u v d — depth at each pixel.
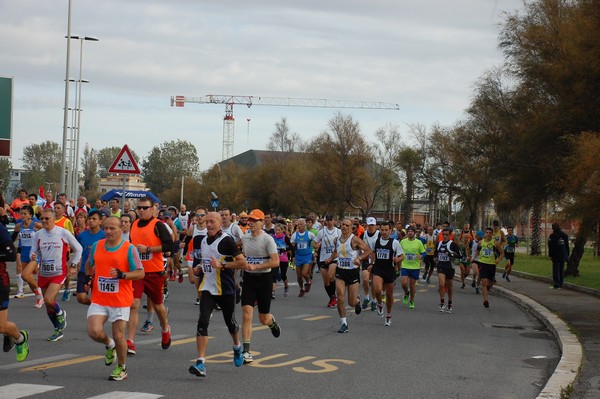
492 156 35.09
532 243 56.72
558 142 28.91
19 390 8.13
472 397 8.62
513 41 30.98
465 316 17.72
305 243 21.12
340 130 74.62
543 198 31.91
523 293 23.39
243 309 10.41
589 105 27.05
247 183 93.44
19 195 22.95
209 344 11.91
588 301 20.84
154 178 164.62
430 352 11.91
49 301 11.62
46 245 11.78
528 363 11.23
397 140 75.38
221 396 8.17
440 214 86.00
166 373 9.38
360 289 23.81
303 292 21.30
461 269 27.48
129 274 8.80
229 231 16.56
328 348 11.94
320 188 76.38
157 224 11.12
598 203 21.12
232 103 180.25
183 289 21.94
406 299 20.05
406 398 8.42
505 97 34.47
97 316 8.90
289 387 8.77
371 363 10.66
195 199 105.19
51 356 10.30
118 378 8.83
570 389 8.82
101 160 182.00
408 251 19.25
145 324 13.01
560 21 29.00
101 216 13.34
